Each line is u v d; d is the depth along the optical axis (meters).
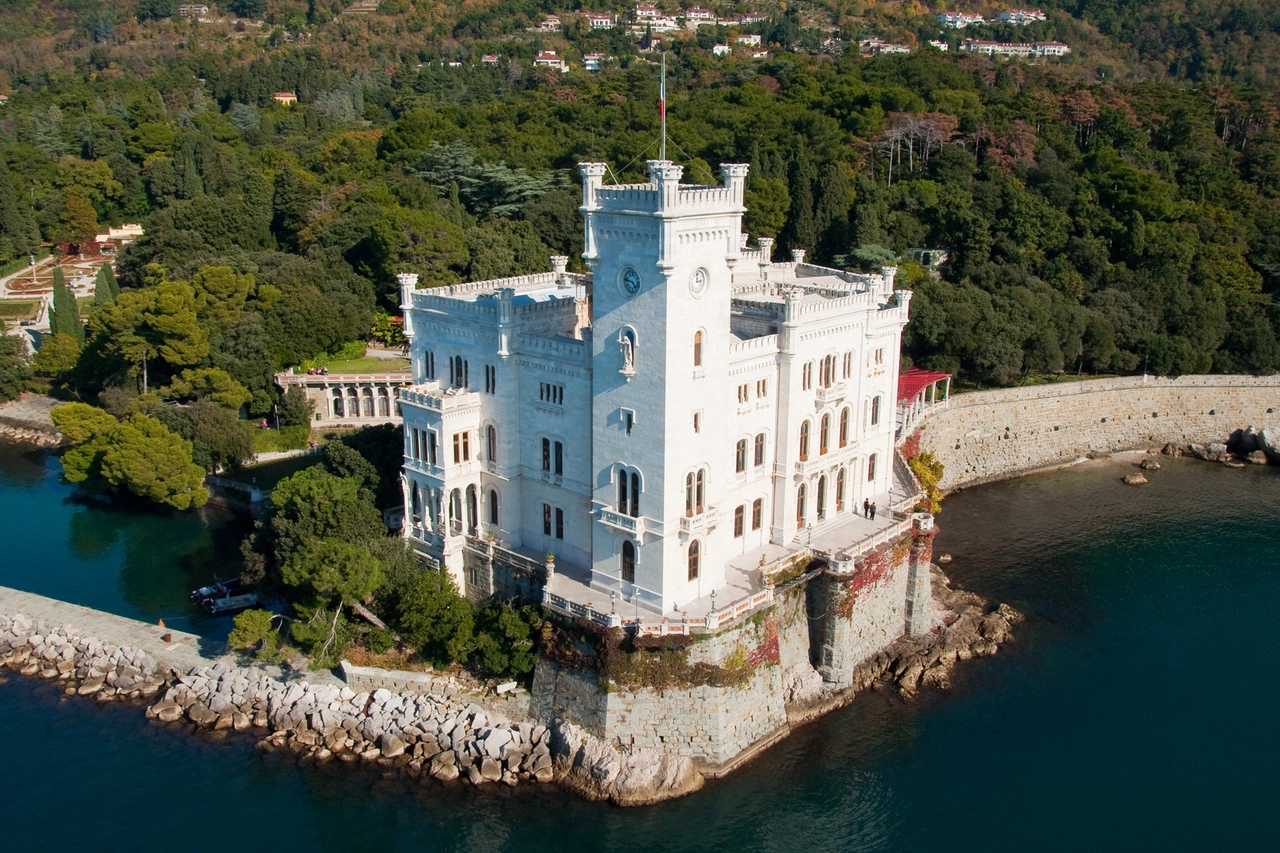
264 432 151.12
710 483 84.25
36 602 105.56
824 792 82.44
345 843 76.75
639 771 80.25
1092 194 194.50
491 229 179.50
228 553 120.25
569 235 186.62
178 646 97.38
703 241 78.31
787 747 87.31
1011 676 98.38
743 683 83.44
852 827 78.81
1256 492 145.50
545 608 84.62
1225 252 187.00
